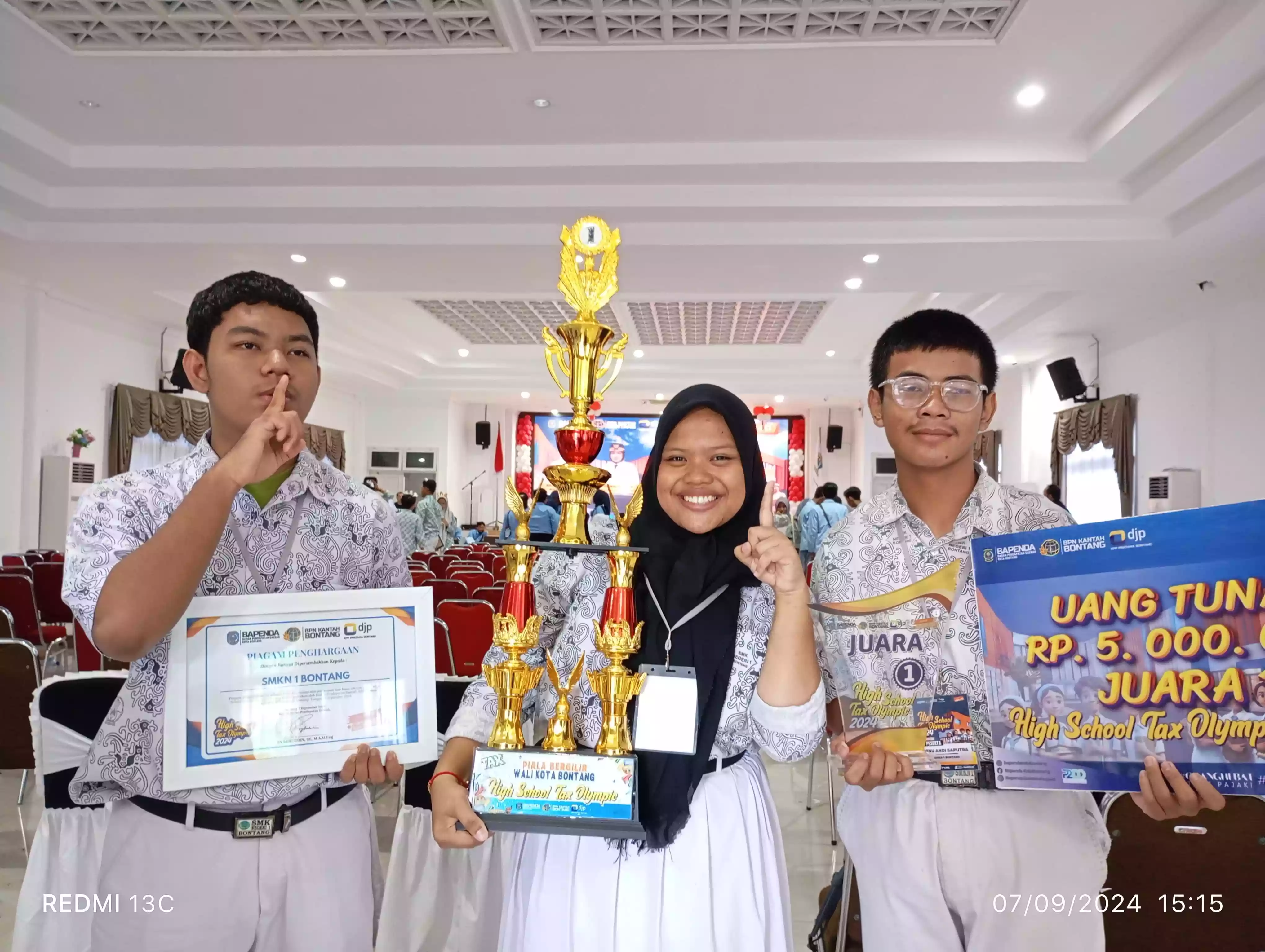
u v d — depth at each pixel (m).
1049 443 10.34
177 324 8.95
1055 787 1.08
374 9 3.78
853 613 1.29
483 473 15.99
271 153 5.20
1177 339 7.65
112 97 4.57
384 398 14.47
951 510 1.36
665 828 1.02
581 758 0.97
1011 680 1.11
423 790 1.84
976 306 8.50
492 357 13.30
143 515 1.11
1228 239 5.62
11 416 7.18
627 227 5.86
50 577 4.72
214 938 1.09
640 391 13.34
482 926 1.82
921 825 1.22
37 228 5.96
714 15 3.81
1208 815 1.44
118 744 1.10
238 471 0.98
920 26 3.86
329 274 6.81
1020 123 4.73
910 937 1.22
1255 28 3.57
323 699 1.13
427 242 5.95
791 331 10.80
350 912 1.18
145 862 1.10
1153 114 4.32
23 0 3.79
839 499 9.42
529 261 6.37
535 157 5.14
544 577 1.18
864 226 5.77
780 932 1.13
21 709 2.59
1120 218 5.61
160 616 0.95
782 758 1.09
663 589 1.13
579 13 3.78
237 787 1.10
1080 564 1.09
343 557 1.22
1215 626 1.03
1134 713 1.05
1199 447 7.26
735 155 5.06
